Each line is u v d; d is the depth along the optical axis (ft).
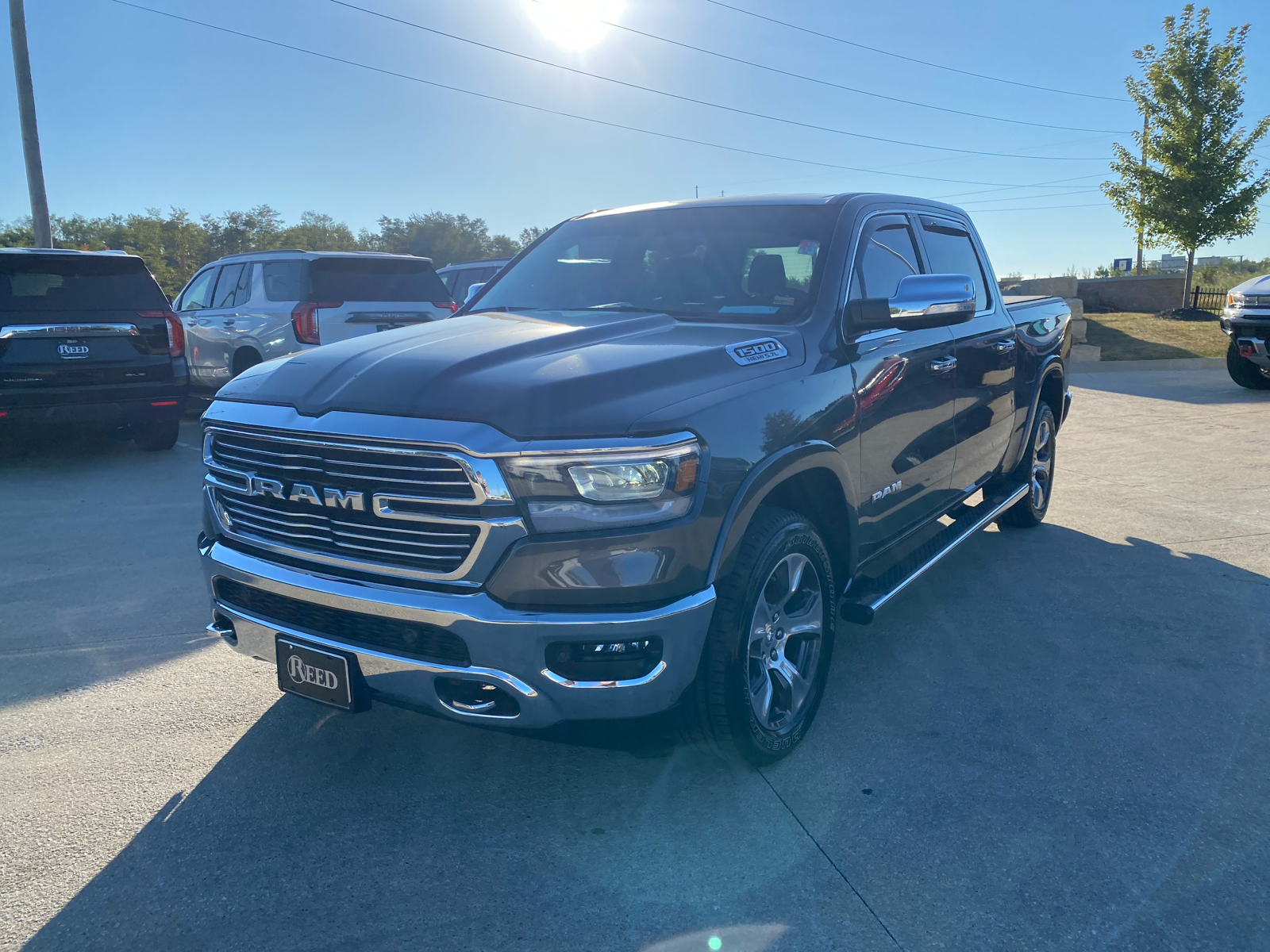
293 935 7.33
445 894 7.84
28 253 25.00
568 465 7.72
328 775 9.78
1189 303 79.87
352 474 8.28
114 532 19.26
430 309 31.68
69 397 25.77
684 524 8.04
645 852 8.43
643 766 9.98
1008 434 16.62
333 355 9.67
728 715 8.93
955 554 17.72
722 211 12.90
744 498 8.56
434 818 8.99
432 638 8.09
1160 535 18.86
